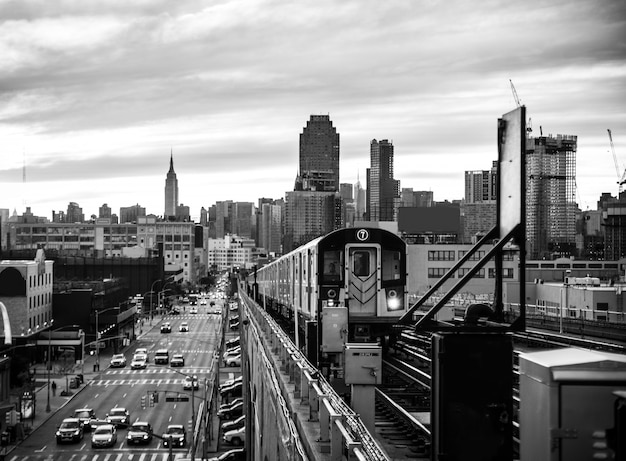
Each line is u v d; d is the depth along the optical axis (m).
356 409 14.95
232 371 97.31
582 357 8.16
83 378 89.88
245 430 58.19
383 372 27.14
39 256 102.75
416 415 16.58
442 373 9.06
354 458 10.62
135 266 177.12
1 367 65.94
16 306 95.00
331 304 26.30
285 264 45.66
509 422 9.00
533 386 8.31
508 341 9.09
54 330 103.81
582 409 7.84
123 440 61.66
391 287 30.45
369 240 30.34
